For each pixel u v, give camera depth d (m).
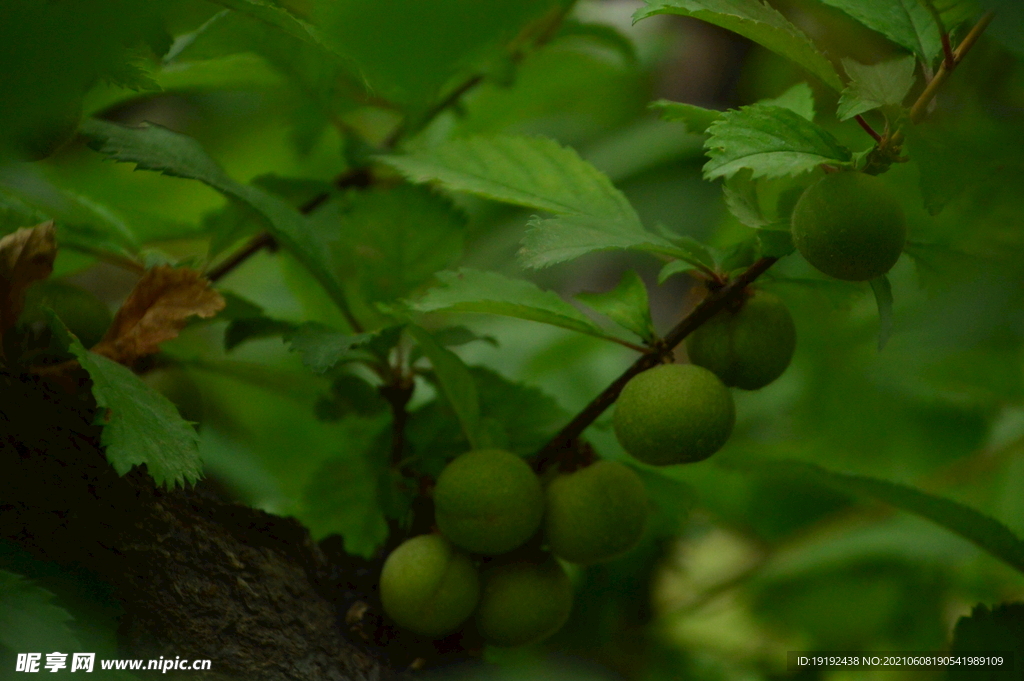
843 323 1.07
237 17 0.99
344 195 1.02
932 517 0.99
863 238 0.94
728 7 0.94
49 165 1.02
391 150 1.03
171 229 1.02
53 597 0.93
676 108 0.96
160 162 0.97
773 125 0.94
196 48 1.00
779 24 0.94
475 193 0.98
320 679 0.97
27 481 0.95
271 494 1.05
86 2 0.45
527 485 0.97
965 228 0.96
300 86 1.02
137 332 0.96
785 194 0.97
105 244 0.99
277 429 1.05
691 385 0.96
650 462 0.96
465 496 0.96
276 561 0.97
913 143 0.94
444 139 1.05
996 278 0.93
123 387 0.95
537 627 0.97
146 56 0.96
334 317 1.01
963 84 0.98
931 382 1.07
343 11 0.41
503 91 1.06
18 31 0.44
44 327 0.96
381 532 1.00
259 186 1.01
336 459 1.00
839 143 0.95
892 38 0.95
